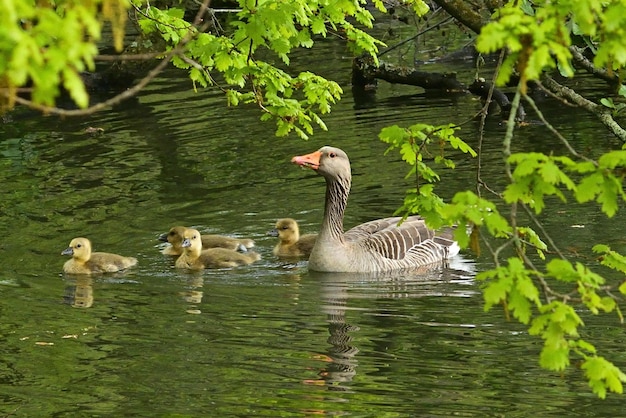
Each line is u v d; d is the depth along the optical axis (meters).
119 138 23.56
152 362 11.98
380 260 16.17
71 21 5.08
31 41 4.89
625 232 16.25
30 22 5.29
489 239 16.91
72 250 15.52
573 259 15.16
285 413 10.32
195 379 11.34
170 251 16.53
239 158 21.73
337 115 25.30
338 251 15.96
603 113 9.73
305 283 15.34
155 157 21.89
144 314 13.80
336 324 13.23
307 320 13.44
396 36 33.59
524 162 6.89
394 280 15.52
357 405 10.48
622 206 17.45
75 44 5.06
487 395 10.66
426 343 12.38
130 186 19.91
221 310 13.91
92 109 6.02
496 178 19.48
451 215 7.08
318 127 24.12
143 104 26.83
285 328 13.12
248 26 11.14
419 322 13.23
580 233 16.31
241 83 11.93
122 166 21.27
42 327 13.32
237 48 11.66
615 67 7.75
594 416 10.05
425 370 11.46
